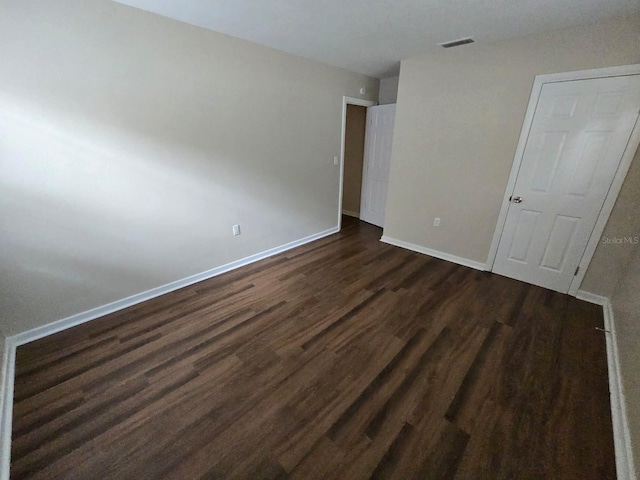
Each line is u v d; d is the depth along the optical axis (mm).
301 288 2803
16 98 1725
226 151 2826
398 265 3338
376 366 1837
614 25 2119
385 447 1350
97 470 1244
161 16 2158
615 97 2207
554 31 2352
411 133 3463
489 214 3062
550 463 1293
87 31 1875
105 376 1732
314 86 3441
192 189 2668
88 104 1975
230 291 2738
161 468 1254
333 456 1310
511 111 2701
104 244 2248
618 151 2266
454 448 1350
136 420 1467
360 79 4039
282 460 1292
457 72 2941
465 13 2072
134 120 2199
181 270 2775
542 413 1526
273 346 2008
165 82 2287
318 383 1705
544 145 2592
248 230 3266
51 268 2037
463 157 3113
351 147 5109
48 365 1805
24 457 1288
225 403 1568
